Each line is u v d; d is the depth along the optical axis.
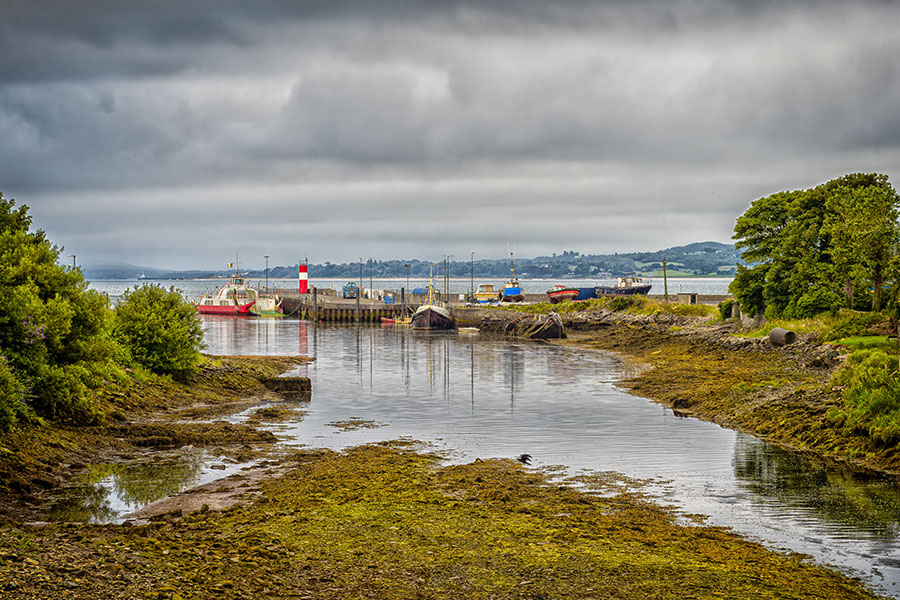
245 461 31.83
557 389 56.38
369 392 55.22
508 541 20.19
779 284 80.88
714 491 27.53
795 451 34.38
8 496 25.12
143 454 32.91
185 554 17.61
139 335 49.19
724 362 66.75
